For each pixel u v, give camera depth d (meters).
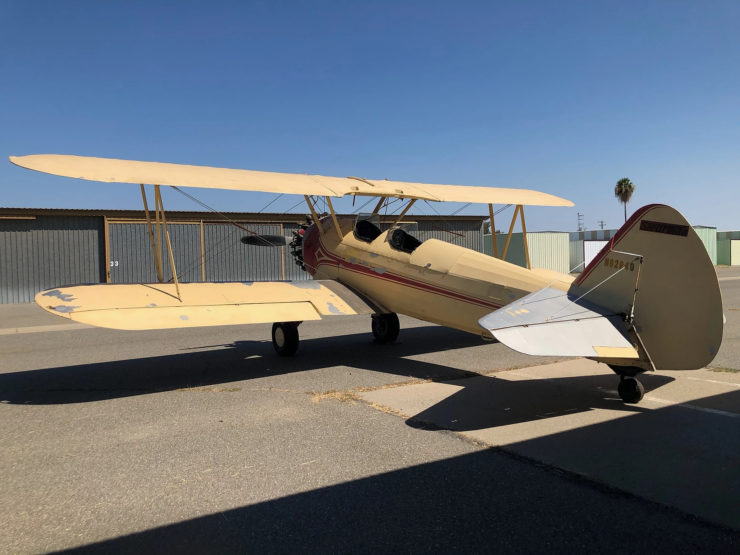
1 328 11.66
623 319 4.52
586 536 2.64
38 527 2.81
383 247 7.42
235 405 5.13
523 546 2.56
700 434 4.11
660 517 2.83
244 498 3.12
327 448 3.92
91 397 5.54
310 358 7.60
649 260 4.36
